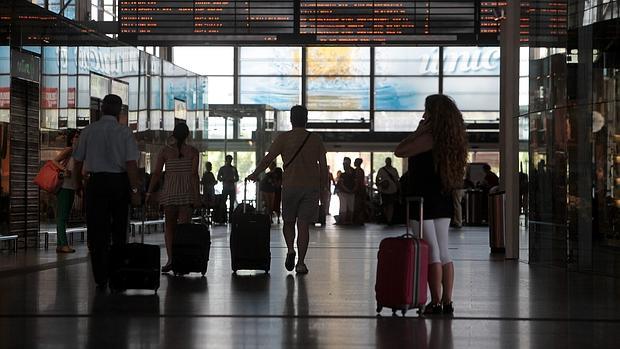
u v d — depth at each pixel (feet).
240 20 79.05
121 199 40.88
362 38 79.61
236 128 118.52
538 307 35.68
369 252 63.72
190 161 47.83
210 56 151.74
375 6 79.61
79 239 70.74
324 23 79.56
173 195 47.39
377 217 127.34
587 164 52.19
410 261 32.40
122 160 40.52
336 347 26.55
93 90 71.67
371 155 151.84
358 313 33.42
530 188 57.36
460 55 149.69
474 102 149.48
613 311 34.60
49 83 65.92
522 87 59.67
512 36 60.23
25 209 63.72
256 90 151.64
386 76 150.41
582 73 52.75
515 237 59.11
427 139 33.45
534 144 57.31
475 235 89.81
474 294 39.96
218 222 113.70
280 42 79.46
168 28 78.79
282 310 34.09
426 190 33.45
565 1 54.19
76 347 26.37
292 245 48.19
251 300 36.88
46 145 65.57
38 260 54.60
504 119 66.90
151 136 82.94
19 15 62.34
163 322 31.07
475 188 120.67
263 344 26.96
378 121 150.92
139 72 80.38
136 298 37.40
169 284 42.65
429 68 150.20
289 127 145.07
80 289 40.60
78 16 100.22
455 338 28.27
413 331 29.55
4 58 60.95
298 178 47.93
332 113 151.02
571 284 44.34
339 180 117.70
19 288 40.98
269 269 48.26
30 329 29.53
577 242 52.24
